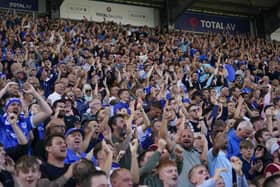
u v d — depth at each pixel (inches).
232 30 1128.2
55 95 405.7
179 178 256.7
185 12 1082.1
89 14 975.6
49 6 929.5
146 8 1042.7
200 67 691.4
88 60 592.4
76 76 491.5
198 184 228.2
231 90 537.0
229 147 308.8
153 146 265.6
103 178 177.5
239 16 1146.7
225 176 253.4
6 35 677.9
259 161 292.5
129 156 250.8
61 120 267.0
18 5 902.4
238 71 711.7
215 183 218.5
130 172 223.0
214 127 340.5
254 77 749.3
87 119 328.5
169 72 608.4
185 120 340.5
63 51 634.8
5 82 363.6
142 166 243.4
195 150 281.6
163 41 898.1
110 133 292.5
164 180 225.5
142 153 248.1
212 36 994.7
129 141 269.4
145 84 538.0
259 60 857.5
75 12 962.7
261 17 1168.2
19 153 233.5
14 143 257.1
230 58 820.6
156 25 1046.4
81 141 254.7
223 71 660.7
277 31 1171.9
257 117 371.2
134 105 363.9
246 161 288.7
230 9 1131.9
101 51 721.6
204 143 283.9
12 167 198.7
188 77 628.1
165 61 746.8
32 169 191.8
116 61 651.5
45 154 235.6
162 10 1058.1
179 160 262.8
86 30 834.2
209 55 834.8
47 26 797.2
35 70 496.7
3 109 288.4
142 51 776.3
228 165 260.1
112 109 380.5
